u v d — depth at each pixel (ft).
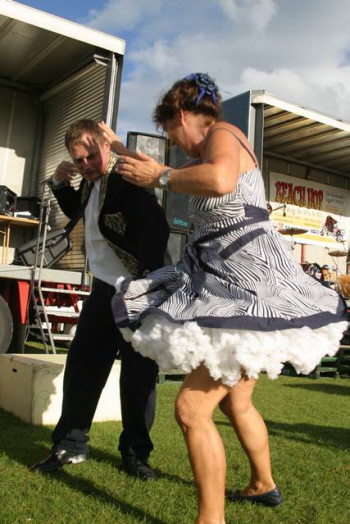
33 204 25.29
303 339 5.37
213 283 5.74
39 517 6.49
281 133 37.42
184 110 6.23
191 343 5.12
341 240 47.37
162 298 5.96
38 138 27.02
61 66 24.57
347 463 9.41
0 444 9.47
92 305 8.70
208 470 5.48
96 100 22.39
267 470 7.17
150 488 7.70
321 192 46.32
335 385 21.68
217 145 5.66
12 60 24.62
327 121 34.40
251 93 28.35
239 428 6.95
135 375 8.26
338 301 5.97
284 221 43.86
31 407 10.96
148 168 5.71
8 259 25.03
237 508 7.09
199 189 5.41
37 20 20.67
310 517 6.91
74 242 21.43
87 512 6.70
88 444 9.75
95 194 8.87
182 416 5.58
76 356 8.62
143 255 8.13
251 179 6.06
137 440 8.29
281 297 5.59
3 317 18.12
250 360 5.08
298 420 13.25
